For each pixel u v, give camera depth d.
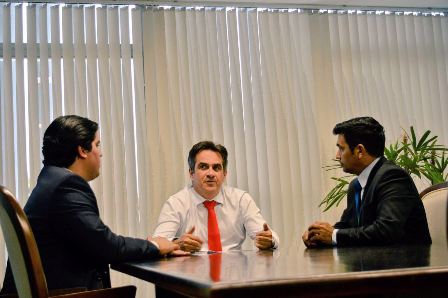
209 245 3.01
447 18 4.48
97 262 1.97
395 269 1.04
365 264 1.19
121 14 3.94
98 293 1.68
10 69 3.74
